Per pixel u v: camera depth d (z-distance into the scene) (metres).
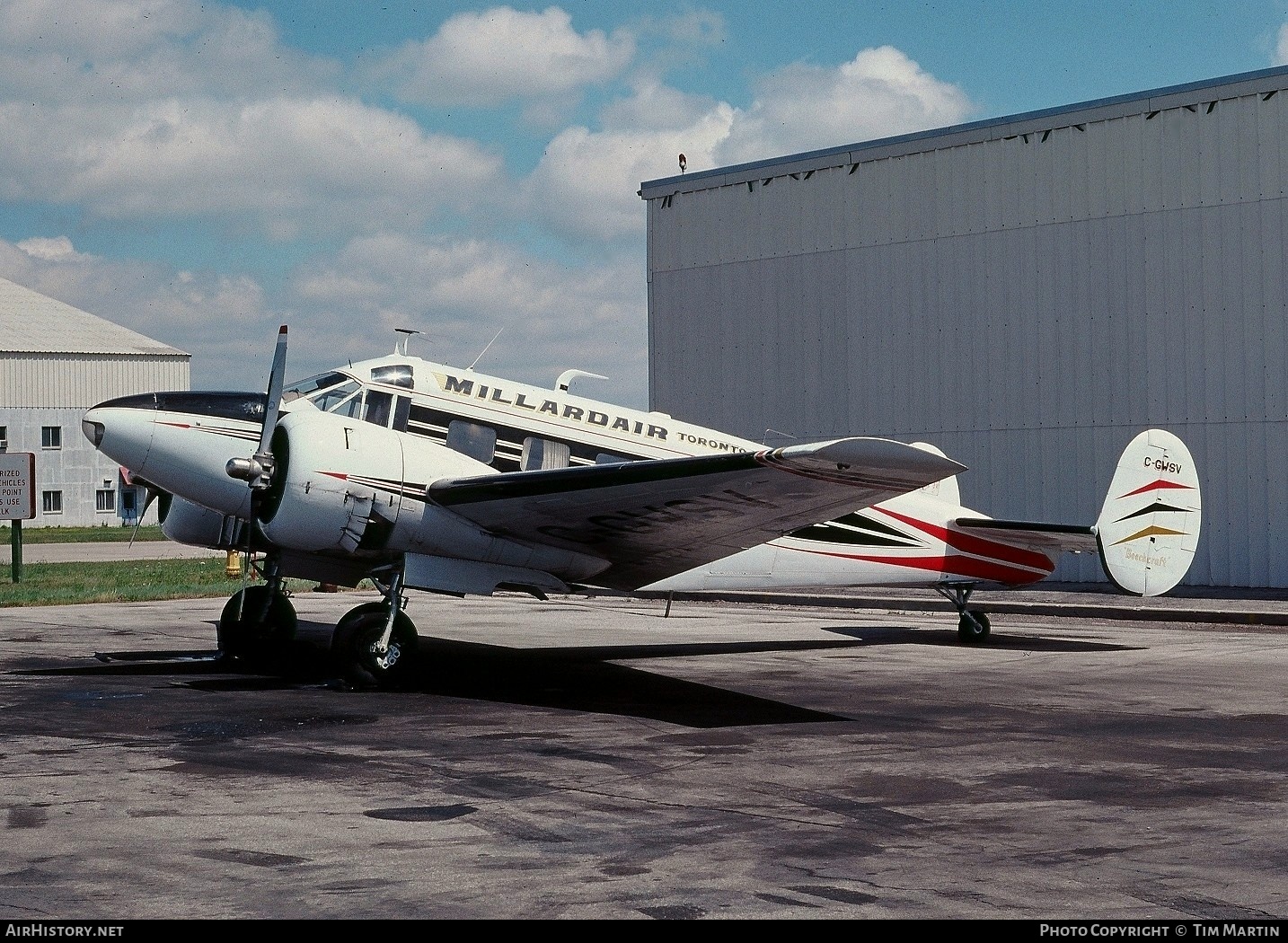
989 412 21.97
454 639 14.49
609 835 5.71
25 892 4.81
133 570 26.66
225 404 11.24
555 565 11.28
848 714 9.17
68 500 54.75
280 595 12.41
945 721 8.85
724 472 8.92
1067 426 21.19
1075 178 21.16
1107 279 20.83
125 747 7.71
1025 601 18.86
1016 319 21.72
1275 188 19.33
